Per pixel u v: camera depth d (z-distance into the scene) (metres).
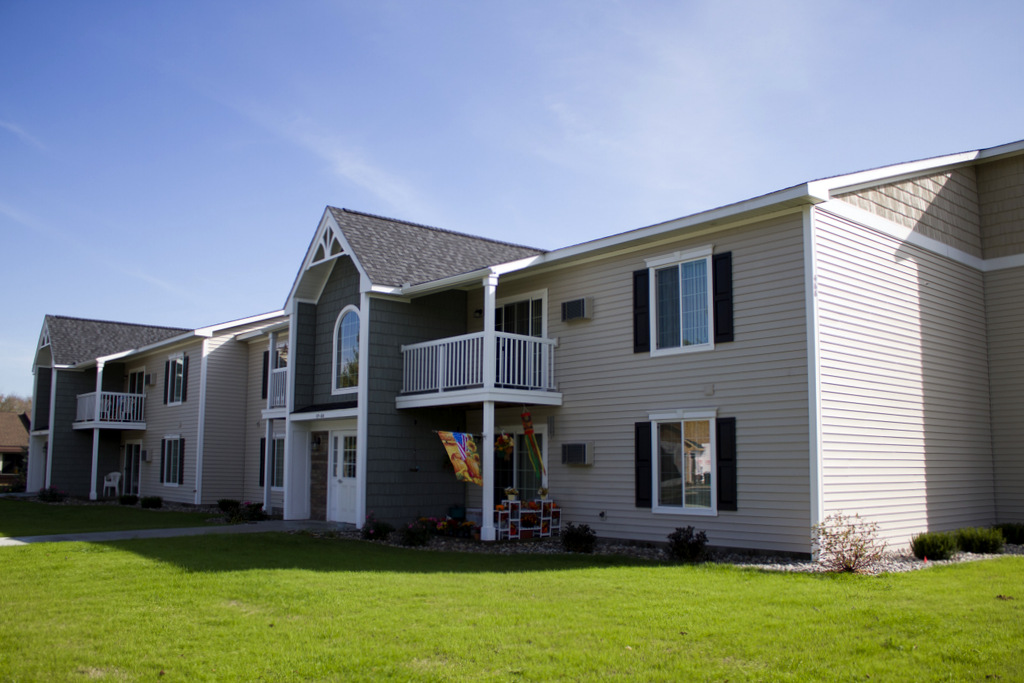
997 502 15.73
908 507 13.38
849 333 12.65
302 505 19.83
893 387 13.42
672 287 14.02
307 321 20.08
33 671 6.34
